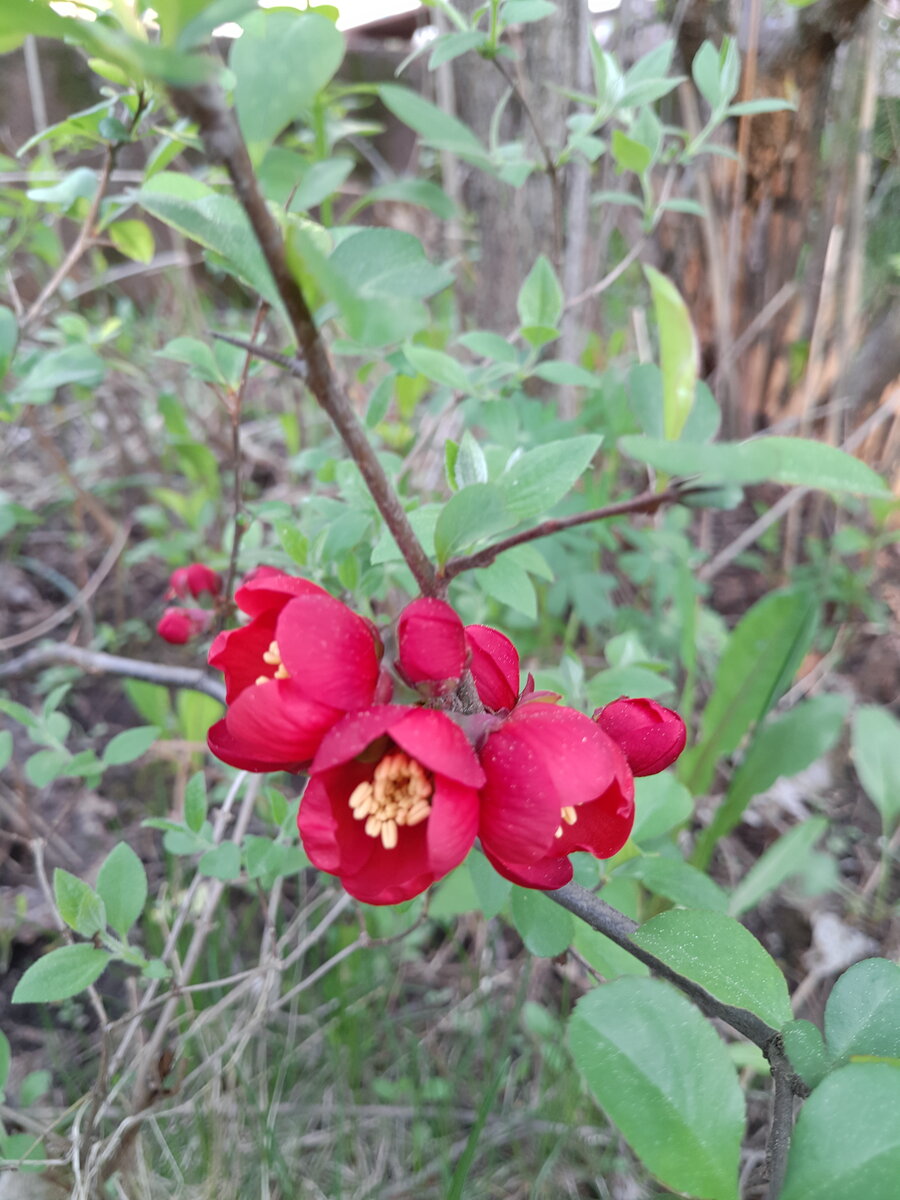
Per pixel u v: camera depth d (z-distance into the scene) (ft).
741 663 1.26
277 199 0.61
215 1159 1.00
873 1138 0.40
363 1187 1.07
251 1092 1.03
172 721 1.52
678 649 1.59
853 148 1.68
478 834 0.51
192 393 2.04
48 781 1.00
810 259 1.83
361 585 0.95
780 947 1.32
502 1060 1.07
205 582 1.13
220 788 1.39
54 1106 1.12
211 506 1.60
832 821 1.49
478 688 0.58
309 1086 1.17
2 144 1.67
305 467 1.28
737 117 1.65
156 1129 0.99
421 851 0.51
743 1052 1.04
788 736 1.21
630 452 0.42
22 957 1.28
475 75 1.48
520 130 1.48
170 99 0.35
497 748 0.50
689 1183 0.45
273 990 1.20
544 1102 1.10
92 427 2.06
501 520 0.51
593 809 0.54
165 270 1.87
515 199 1.54
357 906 1.05
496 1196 1.07
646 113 1.08
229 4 0.33
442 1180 1.04
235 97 0.41
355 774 0.52
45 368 1.12
